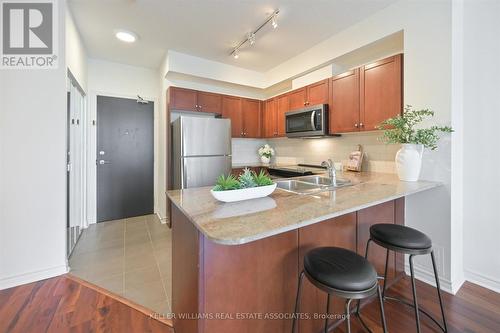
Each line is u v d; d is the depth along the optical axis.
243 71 3.79
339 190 1.63
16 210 1.86
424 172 1.95
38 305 1.64
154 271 2.15
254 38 2.77
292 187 2.10
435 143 1.86
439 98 1.84
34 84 1.91
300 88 3.25
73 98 2.74
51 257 2.00
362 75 2.44
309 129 2.99
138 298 1.75
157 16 2.37
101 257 2.43
